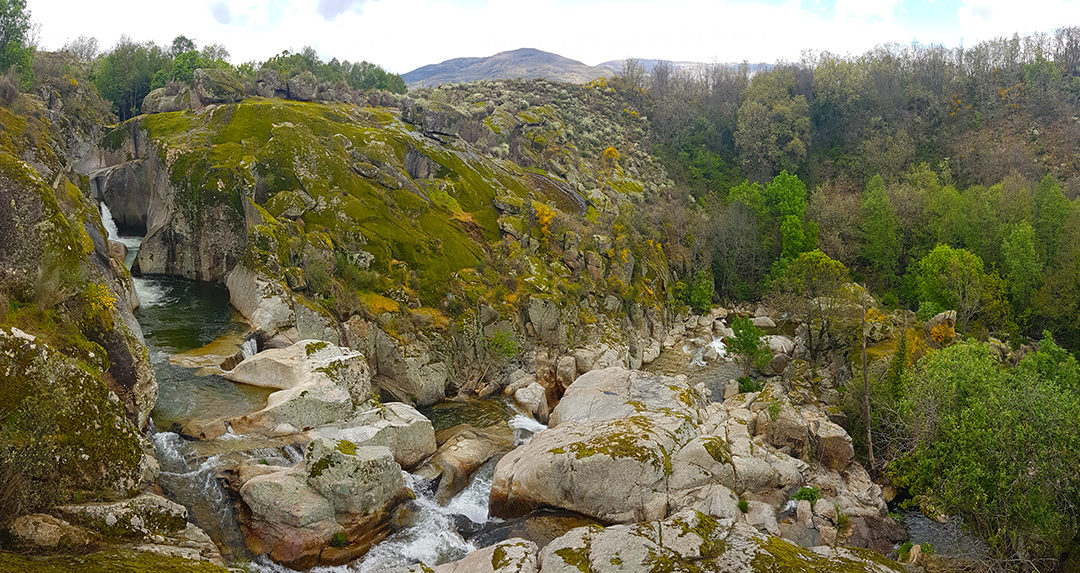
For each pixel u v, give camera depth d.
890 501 42.41
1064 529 29.33
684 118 154.50
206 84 83.19
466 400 58.12
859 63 161.25
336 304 56.19
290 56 132.12
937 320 66.50
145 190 77.62
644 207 115.94
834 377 64.19
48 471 22.95
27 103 57.50
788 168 137.00
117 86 109.31
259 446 34.91
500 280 69.44
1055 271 79.50
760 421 45.75
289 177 68.06
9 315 27.73
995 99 141.62
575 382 51.53
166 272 68.81
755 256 107.12
